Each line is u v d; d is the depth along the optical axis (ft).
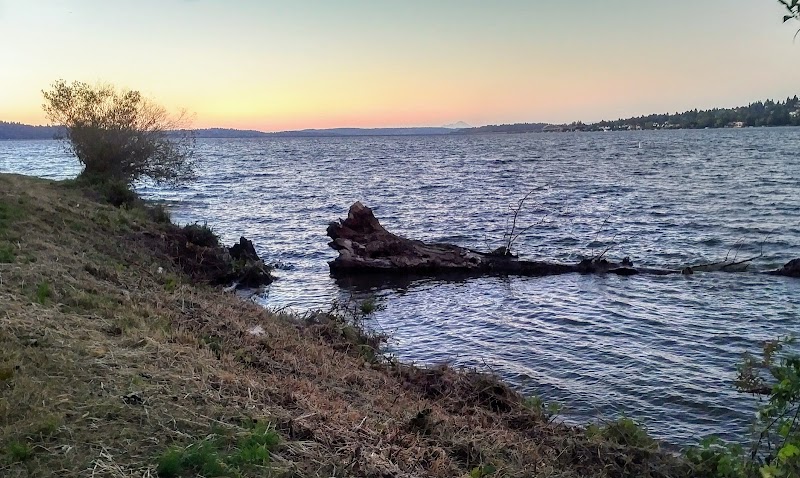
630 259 67.72
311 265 67.51
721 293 51.65
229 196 134.92
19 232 37.09
